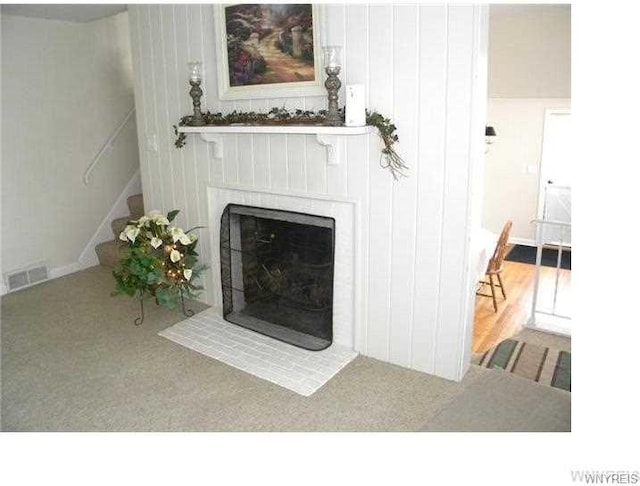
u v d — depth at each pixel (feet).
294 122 8.53
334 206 8.96
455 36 7.08
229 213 10.25
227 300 10.66
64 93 13.23
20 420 7.43
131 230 10.18
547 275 17.21
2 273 12.58
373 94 7.96
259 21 8.87
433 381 8.34
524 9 11.91
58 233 13.70
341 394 8.02
